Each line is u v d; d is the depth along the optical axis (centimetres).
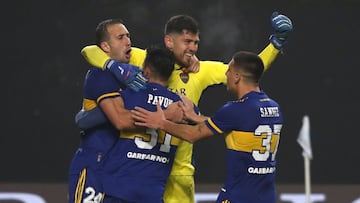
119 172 2294
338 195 4203
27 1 4153
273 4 4172
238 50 4162
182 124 2292
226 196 2330
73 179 2356
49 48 4156
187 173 2469
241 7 4169
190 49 2402
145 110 2262
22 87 4162
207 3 4159
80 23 4153
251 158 2303
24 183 4159
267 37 4162
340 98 4222
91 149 2330
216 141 4172
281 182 4191
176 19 2405
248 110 2292
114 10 4150
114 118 2267
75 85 4162
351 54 4222
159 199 2314
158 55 2305
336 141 4219
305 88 4209
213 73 2481
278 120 2355
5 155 4162
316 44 4216
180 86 2444
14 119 4162
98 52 2314
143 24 4141
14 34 4153
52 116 4162
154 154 2306
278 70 4200
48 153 4172
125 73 2253
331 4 4219
